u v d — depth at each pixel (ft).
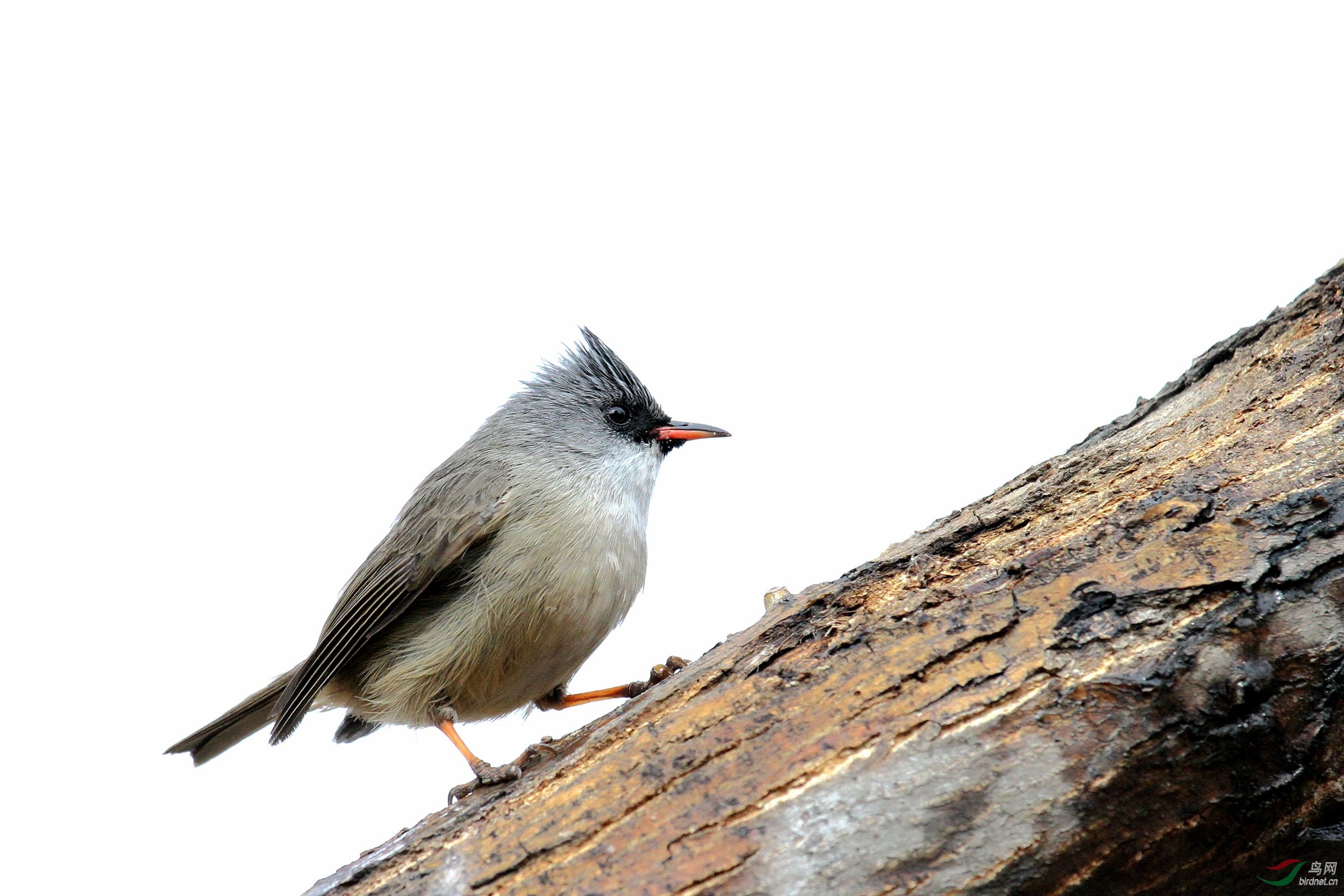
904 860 25.39
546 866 27.04
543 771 29.99
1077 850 25.31
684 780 27.14
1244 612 25.68
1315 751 25.14
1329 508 26.37
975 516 30.58
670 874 25.85
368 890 28.50
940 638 27.43
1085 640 26.27
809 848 25.67
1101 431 33.42
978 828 25.43
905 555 30.17
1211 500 27.55
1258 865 26.02
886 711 26.76
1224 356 32.55
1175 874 25.75
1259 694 25.12
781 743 27.02
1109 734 25.43
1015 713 26.02
